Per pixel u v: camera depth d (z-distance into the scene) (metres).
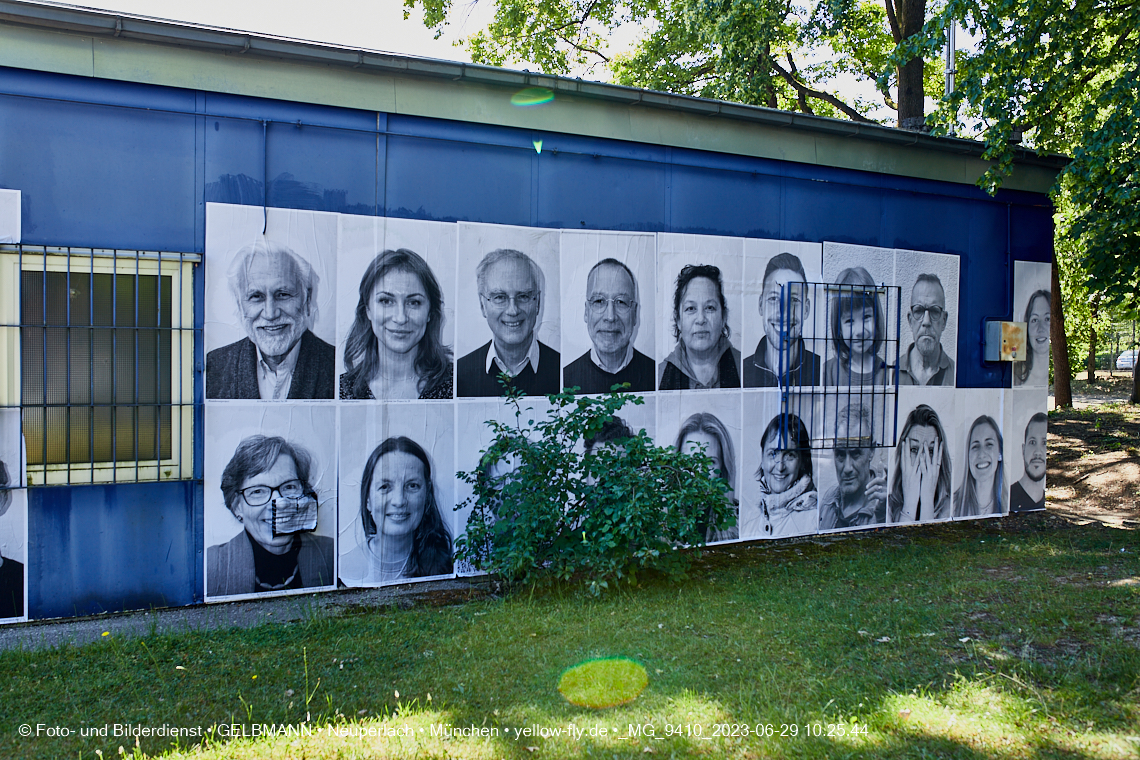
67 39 4.98
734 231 7.14
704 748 3.23
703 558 6.64
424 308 5.98
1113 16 8.63
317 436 5.68
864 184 7.75
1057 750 3.15
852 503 7.74
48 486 5.02
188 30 5.13
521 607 5.16
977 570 6.16
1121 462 10.74
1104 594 5.29
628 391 6.70
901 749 3.19
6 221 4.89
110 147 5.12
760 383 7.28
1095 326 27.08
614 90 6.41
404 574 5.95
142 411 5.25
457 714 3.54
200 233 5.36
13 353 4.94
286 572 5.61
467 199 6.12
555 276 6.43
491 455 5.64
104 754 3.17
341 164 5.73
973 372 8.43
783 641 4.48
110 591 5.18
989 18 8.59
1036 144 8.90
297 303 5.61
